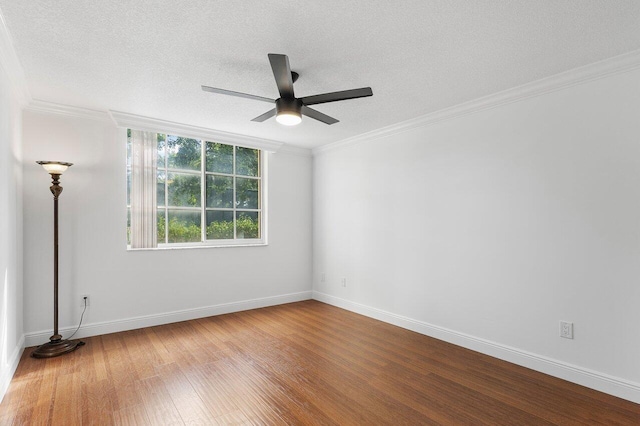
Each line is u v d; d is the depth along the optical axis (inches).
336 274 192.7
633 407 88.6
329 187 197.9
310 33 82.6
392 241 160.1
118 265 146.5
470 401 92.1
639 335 90.8
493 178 122.3
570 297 103.2
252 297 186.2
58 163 119.6
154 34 83.0
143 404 90.0
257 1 70.4
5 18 76.2
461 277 132.0
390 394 95.7
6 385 95.8
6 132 97.0
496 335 121.0
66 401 91.2
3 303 93.5
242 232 189.5
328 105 131.1
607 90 96.6
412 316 150.6
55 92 119.5
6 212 97.8
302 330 150.3
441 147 139.6
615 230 95.0
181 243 169.0
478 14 74.8
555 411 87.1
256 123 155.1
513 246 116.6
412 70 101.9
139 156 153.1
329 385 100.8
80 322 137.7
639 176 91.3
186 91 118.3
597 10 73.2
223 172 183.5
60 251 134.0
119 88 115.9
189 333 145.4
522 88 112.7
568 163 104.0
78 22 77.8
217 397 93.7
